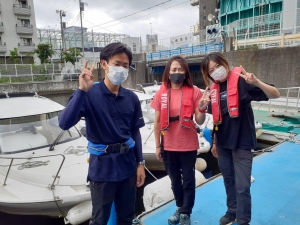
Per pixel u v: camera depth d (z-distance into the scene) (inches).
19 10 1235.2
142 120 80.7
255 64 539.2
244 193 83.7
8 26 1220.5
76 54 1085.1
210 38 746.2
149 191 137.6
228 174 96.0
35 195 136.8
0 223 155.8
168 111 95.7
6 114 182.4
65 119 63.4
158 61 797.2
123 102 72.7
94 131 70.1
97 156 70.1
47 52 1043.9
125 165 72.9
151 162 212.4
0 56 1207.6
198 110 92.5
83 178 148.0
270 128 293.4
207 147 210.8
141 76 855.1
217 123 88.5
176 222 102.1
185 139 94.4
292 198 122.5
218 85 89.7
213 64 84.6
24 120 186.2
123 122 72.8
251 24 658.2
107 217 73.5
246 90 81.7
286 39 527.5
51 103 214.7
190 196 97.7
